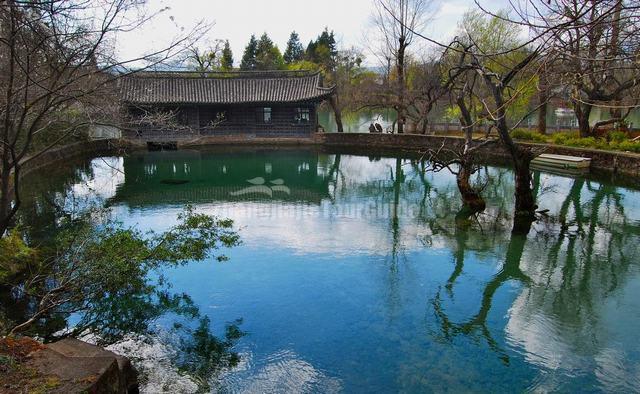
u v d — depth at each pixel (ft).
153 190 56.24
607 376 18.75
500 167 68.54
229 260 31.71
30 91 22.40
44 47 17.67
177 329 22.40
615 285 27.71
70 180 60.85
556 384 18.26
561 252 33.19
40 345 13.99
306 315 23.89
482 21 90.68
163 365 19.36
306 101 92.79
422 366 19.40
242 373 18.83
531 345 21.16
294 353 20.35
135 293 25.54
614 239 35.81
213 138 95.76
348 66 165.89
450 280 28.53
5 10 15.94
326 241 35.94
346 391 17.72
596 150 59.93
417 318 23.67
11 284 25.11
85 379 12.14
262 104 94.84
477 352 20.52
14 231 29.19
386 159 81.20
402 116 95.04
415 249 34.01
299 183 62.13
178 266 30.30
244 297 25.94
